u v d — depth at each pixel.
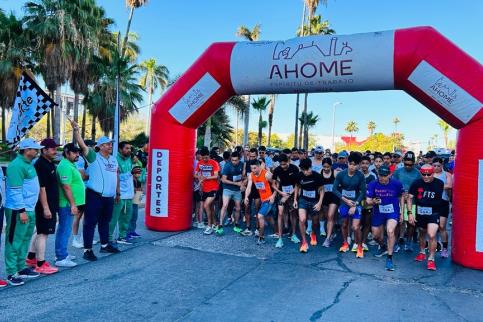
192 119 8.02
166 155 8.06
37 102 5.51
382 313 4.37
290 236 8.10
